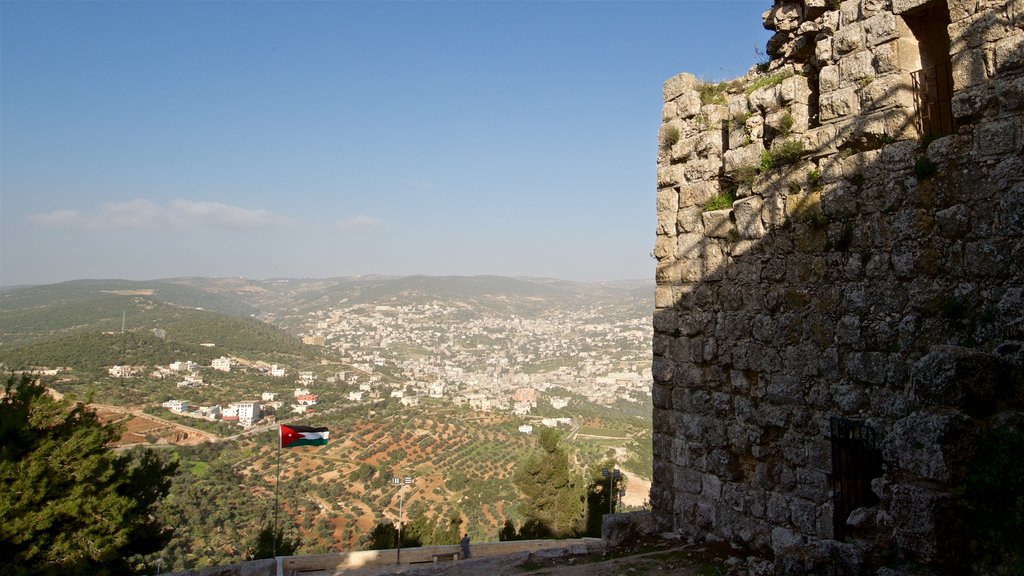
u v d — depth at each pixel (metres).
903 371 9.49
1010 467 6.13
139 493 24.00
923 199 9.40
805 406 10.99
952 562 6.17
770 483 11.63
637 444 101.00
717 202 13.25
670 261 14.14
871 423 9.86
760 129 12.37
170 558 47.44
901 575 6.44
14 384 23.42
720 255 12.93
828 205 10.73
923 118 9.87
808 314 11.00
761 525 11.70
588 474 78.81
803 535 10.89
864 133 10.27
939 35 10.41
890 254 9.81
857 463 9.96
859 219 10.28
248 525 60.22
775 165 11.78
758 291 11.98
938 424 6.54
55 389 81.31
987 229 8.64
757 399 11.93
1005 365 6.89
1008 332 8.13
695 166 13.78
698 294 13.36
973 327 8.65
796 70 12.09
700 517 12.98
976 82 8.88
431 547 29.78
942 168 9.19
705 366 13.16
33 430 21.45
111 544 20.67
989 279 8.58
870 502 9.75
